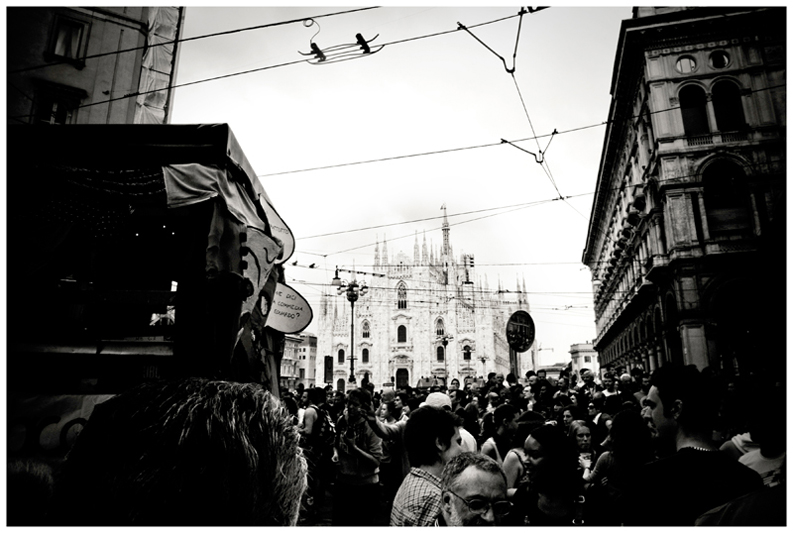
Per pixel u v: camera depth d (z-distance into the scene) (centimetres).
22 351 469
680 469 264
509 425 662
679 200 2309
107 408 113
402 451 753
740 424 441
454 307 7906
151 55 1741
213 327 477
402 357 7888
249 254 577
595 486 362
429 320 7975
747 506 158
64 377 475
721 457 269
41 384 468
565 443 354
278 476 113
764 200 2195
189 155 502
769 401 329
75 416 446
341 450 661
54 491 104
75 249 545
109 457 102
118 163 504
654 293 2700
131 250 619
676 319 2325
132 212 528
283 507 113
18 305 480
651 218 2569
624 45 2542
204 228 500
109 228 520
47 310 516
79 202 504
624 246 3400
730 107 2369
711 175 2336
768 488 162
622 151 3284
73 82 1563
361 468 656
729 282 2170
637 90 2681
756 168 2236
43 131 497
